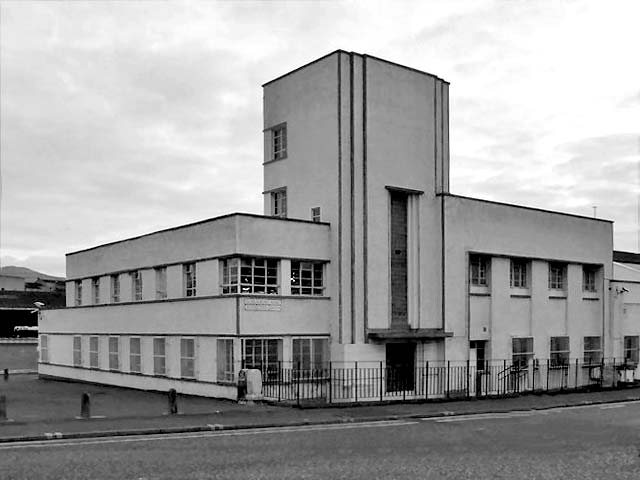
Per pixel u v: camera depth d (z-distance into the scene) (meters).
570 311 37.41
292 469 13.41
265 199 33.28
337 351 28.94
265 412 22.73
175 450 15.62
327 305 29.30
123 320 35.03
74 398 28.91
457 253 32.47
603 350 38.81
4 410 20.11
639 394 33.09
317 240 29.33
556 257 36.84
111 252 36.94
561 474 13.30
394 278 30.88
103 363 36.94
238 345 26.78
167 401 27.03
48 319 43.06
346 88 29.81
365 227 29.80
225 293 28.19
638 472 13.58
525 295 35.44
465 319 32.44
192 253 30.16
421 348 31.17
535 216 36.06
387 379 30.06
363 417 22.05
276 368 27.66
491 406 26.41
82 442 16.83
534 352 35.47
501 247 34.28
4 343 48.97
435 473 13.20
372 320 29.70
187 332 29.89
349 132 29.75
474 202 33.38
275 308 27.81
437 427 20.38
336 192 29.45
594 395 32.44
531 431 19.62
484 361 33.53
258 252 27.83
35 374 47.44
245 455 15.00
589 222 38.88
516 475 13.14
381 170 30.52
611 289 39.62
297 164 31.44
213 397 27.97
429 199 32.06
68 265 41.62
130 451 15.44
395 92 31.30
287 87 32.25
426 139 32.28
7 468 13.35
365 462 14.27
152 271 33.06
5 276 79.62
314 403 25.41
